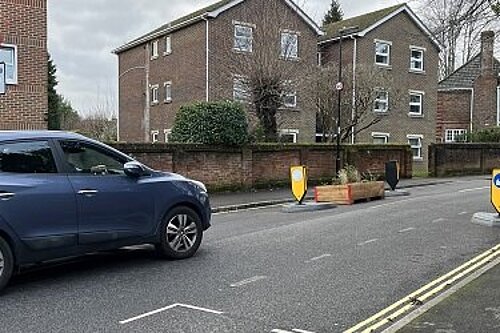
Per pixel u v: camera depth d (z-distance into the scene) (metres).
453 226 11.12
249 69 24.48
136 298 6.10
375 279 6.91
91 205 6.93
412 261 7.93
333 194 16.02
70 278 6.99
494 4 9.11
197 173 17.86
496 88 39.56
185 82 31.31
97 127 45.28
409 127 36.16
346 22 37.00
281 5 29.20
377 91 28.23
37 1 17.47
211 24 29.05
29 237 6.37
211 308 5.74
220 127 18.08
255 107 24.16
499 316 5.30
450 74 41.72
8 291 6.40
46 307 5.79
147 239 7.61
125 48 38.25
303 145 21.11
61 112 51.78
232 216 13.46
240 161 19.02
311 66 28.42
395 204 15.23
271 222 12.02
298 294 6.25
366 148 23.62
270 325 5.22
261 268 7.48
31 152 6.65
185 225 8.15
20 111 17.09
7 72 16.92
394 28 35.53
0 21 16.72
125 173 7.46
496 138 32.84
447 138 41.47
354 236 9.97
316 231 10.57
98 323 5.29
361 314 5.54
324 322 5.30
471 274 7.10
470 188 20.64
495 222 11.09
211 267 7.55
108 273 7.25
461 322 5.14
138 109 37.16
